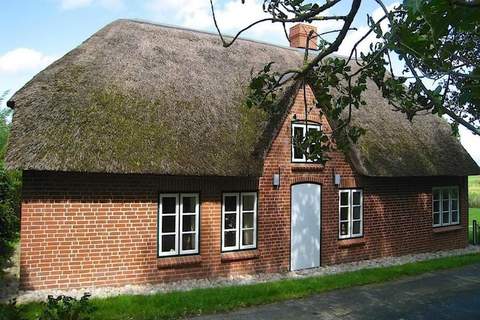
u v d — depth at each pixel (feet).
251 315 27.58
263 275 39.60
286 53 52.13
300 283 34.71
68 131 31.71
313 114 43.42
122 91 36.04
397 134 50.26
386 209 49.01
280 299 31.07
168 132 35.14
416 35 11.89
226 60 45.14
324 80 21.47
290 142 42.06
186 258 36.37
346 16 15.28
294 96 40.86
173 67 40.86
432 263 43.29
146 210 35.17
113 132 33.09
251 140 38.63
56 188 32.32
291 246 41.86
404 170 46.34
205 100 39.14
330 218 44.52
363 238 46.80
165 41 43.91
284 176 41.57
